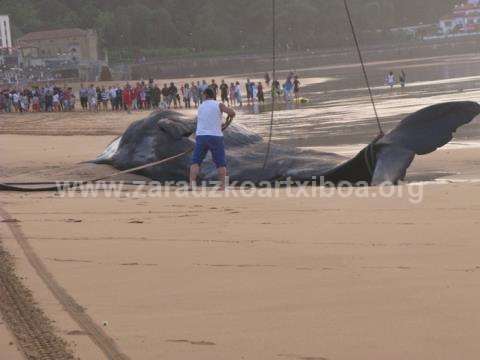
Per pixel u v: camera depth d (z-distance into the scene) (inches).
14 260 904.9
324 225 1055.0
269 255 892.0
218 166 1593.3
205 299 725.9
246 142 1836.9
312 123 3452.3
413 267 804.6
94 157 2479.1
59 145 2962.6
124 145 1930.4
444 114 1530.5
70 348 601.9
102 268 860.6
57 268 865.5
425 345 582.6
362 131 2933.1
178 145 1831.9
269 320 656.4
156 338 620.1
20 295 753.6
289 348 589.3
